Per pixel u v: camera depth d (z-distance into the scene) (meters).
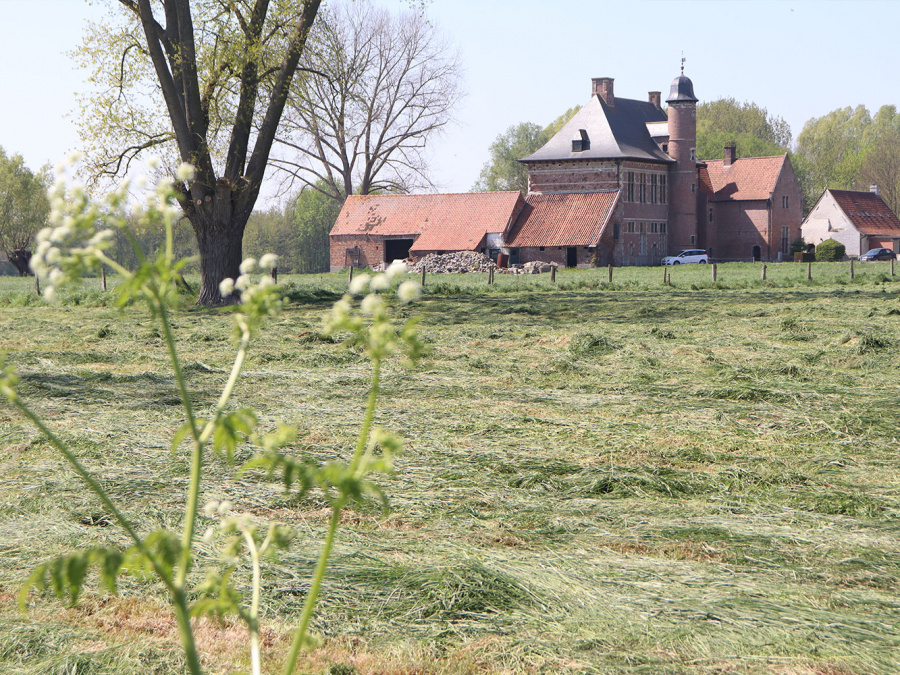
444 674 16.95
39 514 26.72
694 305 104.88
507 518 26.75
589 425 39.78
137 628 19.00
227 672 16.92
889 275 159.88
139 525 25.50
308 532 24.92
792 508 27.91
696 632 18.39
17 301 120.50
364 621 19.12
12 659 17.62
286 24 111.56
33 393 47.28
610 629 18.62
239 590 20.48
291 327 82.75
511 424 40.06
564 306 107.44
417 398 47.25
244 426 8.38
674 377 54.19
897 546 24.03
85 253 7.88
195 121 110.25
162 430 38.84
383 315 8.02
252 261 8.62
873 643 17.98
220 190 112.12
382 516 26.75
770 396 46.19
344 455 34.41
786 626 18.73
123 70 116.50
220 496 28.48
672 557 23.58
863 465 33.12
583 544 24.45
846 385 50.50
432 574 20.97
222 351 68.44
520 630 18.64
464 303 113.19
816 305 99.38
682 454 34.53
